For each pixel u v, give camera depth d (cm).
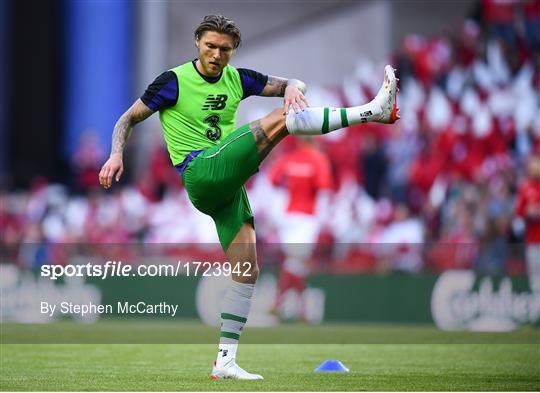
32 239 5588
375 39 6888
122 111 7125
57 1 7081
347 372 2323
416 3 6881
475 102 6047
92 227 5566
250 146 2041
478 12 6819
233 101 2139
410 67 6259
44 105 7119
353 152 5872
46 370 2331
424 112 6006
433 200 5566
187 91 2102
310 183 4316
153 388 1944
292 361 2645
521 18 6369
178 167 2130
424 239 5331
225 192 2080
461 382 2103
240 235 2136
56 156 7138
